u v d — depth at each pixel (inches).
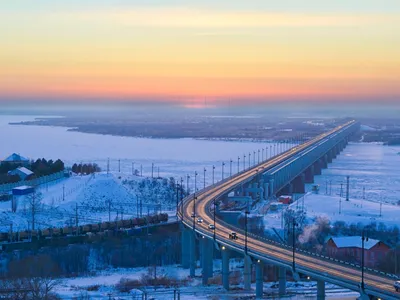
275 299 5575.8
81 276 6796.3
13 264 6865.2
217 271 6988.2
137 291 5999.0
